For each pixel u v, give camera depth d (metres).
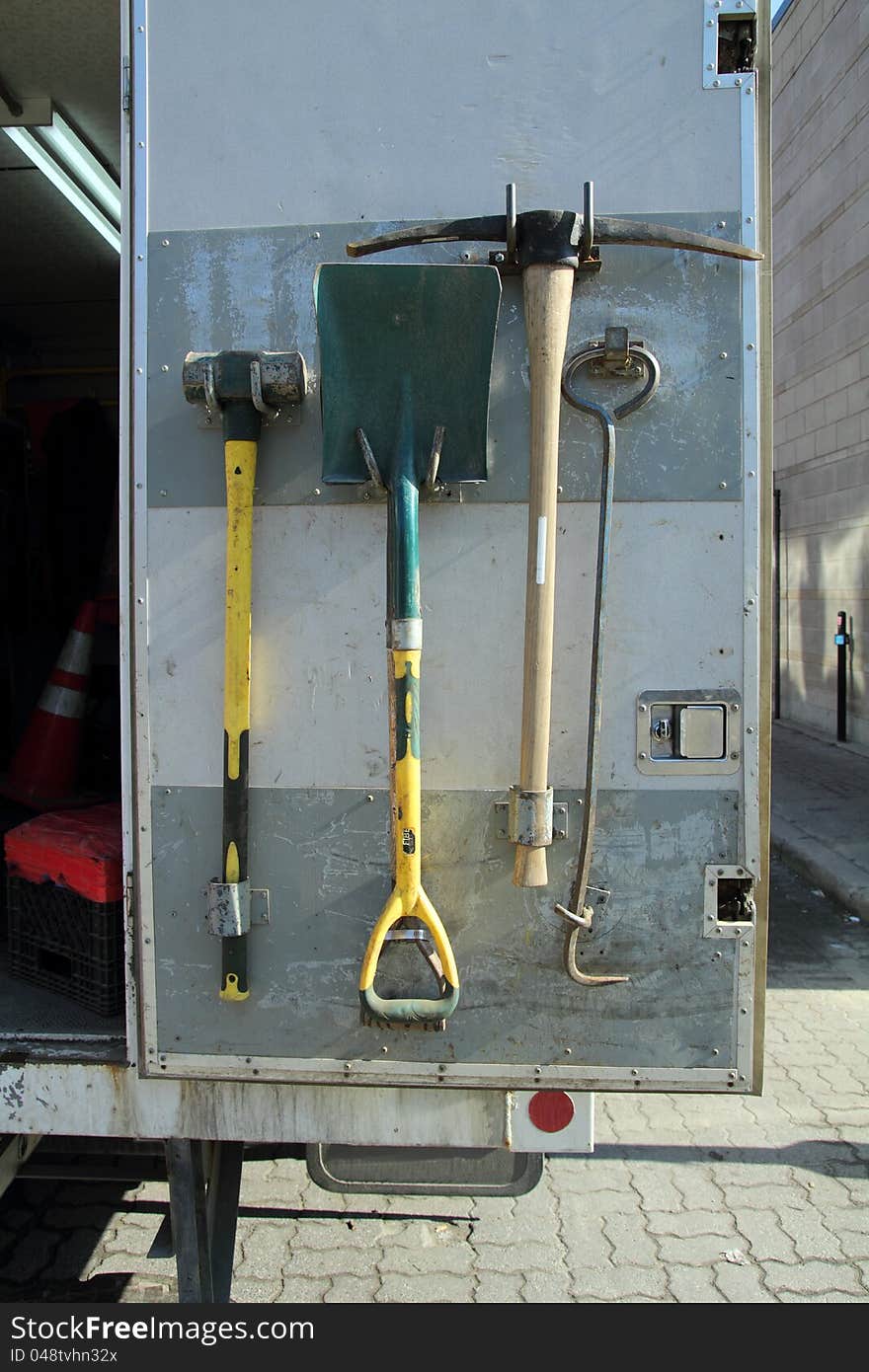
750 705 1.81
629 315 1.80
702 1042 1.84
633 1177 3.28
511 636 1.82
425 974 1.86
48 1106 1.98
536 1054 1.85
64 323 4.28
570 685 1.82
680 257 1.79
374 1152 2.05
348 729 1.85
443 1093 1.91
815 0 10.46
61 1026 2.13
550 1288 2.70
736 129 1.79
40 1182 3.16
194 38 1.84
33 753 3.43
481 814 1.83
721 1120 3.64
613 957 1.84
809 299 10.79
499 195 1.81
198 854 1.88
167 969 1.90
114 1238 2.87
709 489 1.80
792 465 11.47
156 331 1.86
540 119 1.80
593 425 1.81
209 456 1.86
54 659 4.25
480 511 1.82
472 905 1.84
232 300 1.85
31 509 4.25
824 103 10.26
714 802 1.82
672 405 1.80
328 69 1.83
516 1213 3.07
